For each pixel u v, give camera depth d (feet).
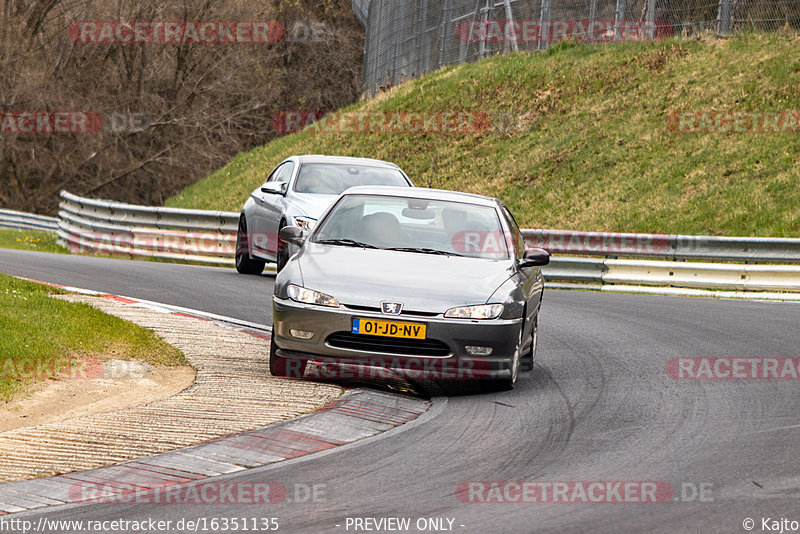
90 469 69.31
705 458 73.20
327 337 95.09
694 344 126.41
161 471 69.26
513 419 86.28
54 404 87.86
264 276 201.57
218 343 116.88
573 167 300.61
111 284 169.58
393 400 92.48
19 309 115.55
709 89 304.71
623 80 332.39
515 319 96.68
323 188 175.94
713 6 333.42
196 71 614.34
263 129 640.99
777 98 287.69
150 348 110.83
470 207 113.60
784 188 250.78
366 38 540.52
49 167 586.04
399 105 389.80
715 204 253.65
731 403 92.43
